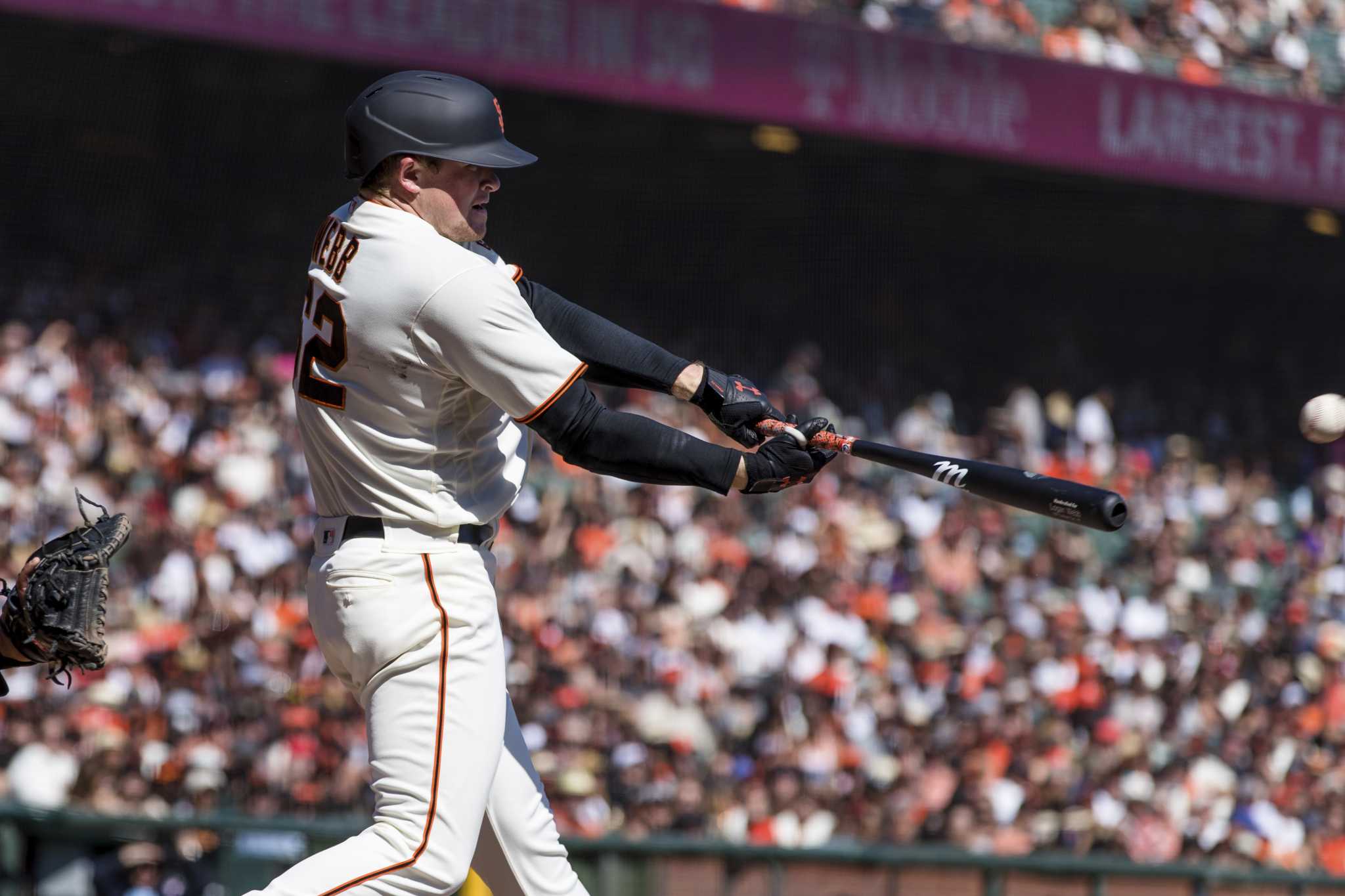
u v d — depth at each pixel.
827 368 52.28
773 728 34.88
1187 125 47.56
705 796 31.66
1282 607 45.59
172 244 45.75
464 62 39.81
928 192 52.75
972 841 32.97
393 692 9.34
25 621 9.49
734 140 49.75
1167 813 36.78
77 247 44.16
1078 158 46.22
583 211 51.25
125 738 27.47
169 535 33.38
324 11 38.44
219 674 30.78
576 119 48.16
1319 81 51.25
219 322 44.62
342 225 9.46
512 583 35.72
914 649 38.41
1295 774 39.62
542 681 32.75
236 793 28.05
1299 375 57.72
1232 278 57.47
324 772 28.98
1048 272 55.53
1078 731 38.28
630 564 37.31
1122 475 49.34
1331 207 49.47
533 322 9.26
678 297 52.03
